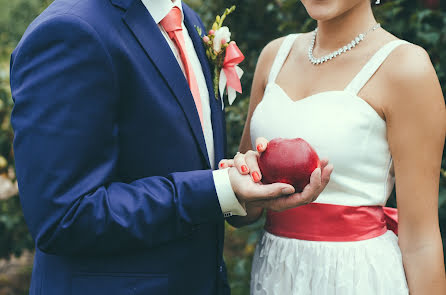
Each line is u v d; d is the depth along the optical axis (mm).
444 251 2428
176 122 1574
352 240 1747
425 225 1702
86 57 1412
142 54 1535
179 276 1615
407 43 1704
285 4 2885
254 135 1943
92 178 1441
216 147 1796
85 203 1404
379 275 1705
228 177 1471
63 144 1395
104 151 1472
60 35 1415
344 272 1722
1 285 4398
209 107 1828
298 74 1898
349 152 1709
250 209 1943
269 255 1874
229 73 1869
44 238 1438
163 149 1567
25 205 1439
